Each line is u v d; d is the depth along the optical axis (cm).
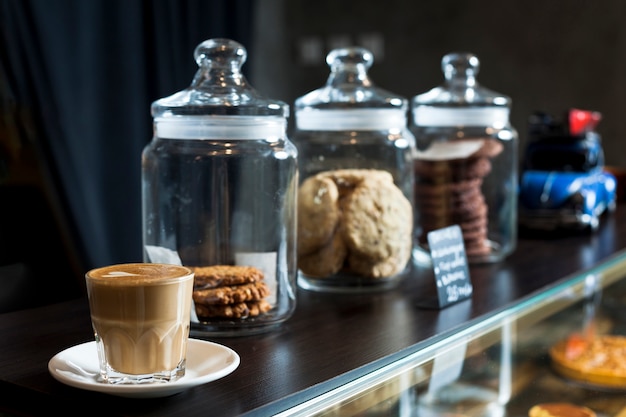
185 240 94
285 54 409
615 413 85
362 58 116
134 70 262
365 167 115
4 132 158
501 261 138
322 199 110
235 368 72
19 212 154
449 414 78
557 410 83
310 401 72
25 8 228
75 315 97
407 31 379
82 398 68
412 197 119
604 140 333
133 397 67
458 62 135
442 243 108
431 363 85
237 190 94
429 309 104
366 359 81
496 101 135
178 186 94
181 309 70
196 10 290
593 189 170
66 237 159
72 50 241
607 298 116
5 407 71
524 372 88
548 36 343
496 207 136
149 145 98
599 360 92
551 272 128
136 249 266
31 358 79
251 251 94
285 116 98
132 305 67
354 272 113
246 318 90
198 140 94
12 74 224
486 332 97
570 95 340
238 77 96
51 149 233
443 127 133
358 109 113
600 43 331
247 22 312
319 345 87
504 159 135
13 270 146
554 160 173
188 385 66
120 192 262
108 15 254
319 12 401
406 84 382
